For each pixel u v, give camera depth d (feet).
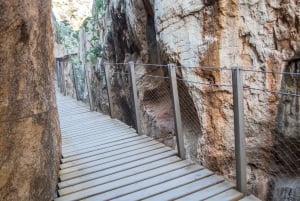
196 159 16.38
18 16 6.22
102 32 31.63
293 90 13.98
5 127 5.85
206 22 14.01
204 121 14.84
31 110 7.27
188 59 14.74
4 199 5.72
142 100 23.32
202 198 9.24
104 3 30.09
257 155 15.05
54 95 13.76
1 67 5.72
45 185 8.49
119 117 29.76
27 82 7.09
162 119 22.41
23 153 6.70
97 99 33.71
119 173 11.50
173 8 15.02
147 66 22.68
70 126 19.27
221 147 14.89
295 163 14.71
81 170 12.11
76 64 40.83
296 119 13.99
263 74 13.83
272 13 13.24
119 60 27.73
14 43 6.31
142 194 9.83
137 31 21.47
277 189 14.88
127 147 14.15
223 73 13.98
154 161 12.20
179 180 10.45
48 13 11.55
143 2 19.97
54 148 11.25
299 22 12.82
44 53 9.48
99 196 9.97
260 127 14.47
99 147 14.57
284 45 13.38
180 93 16.76
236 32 13.76
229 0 13.46
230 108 14.32
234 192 9.37
